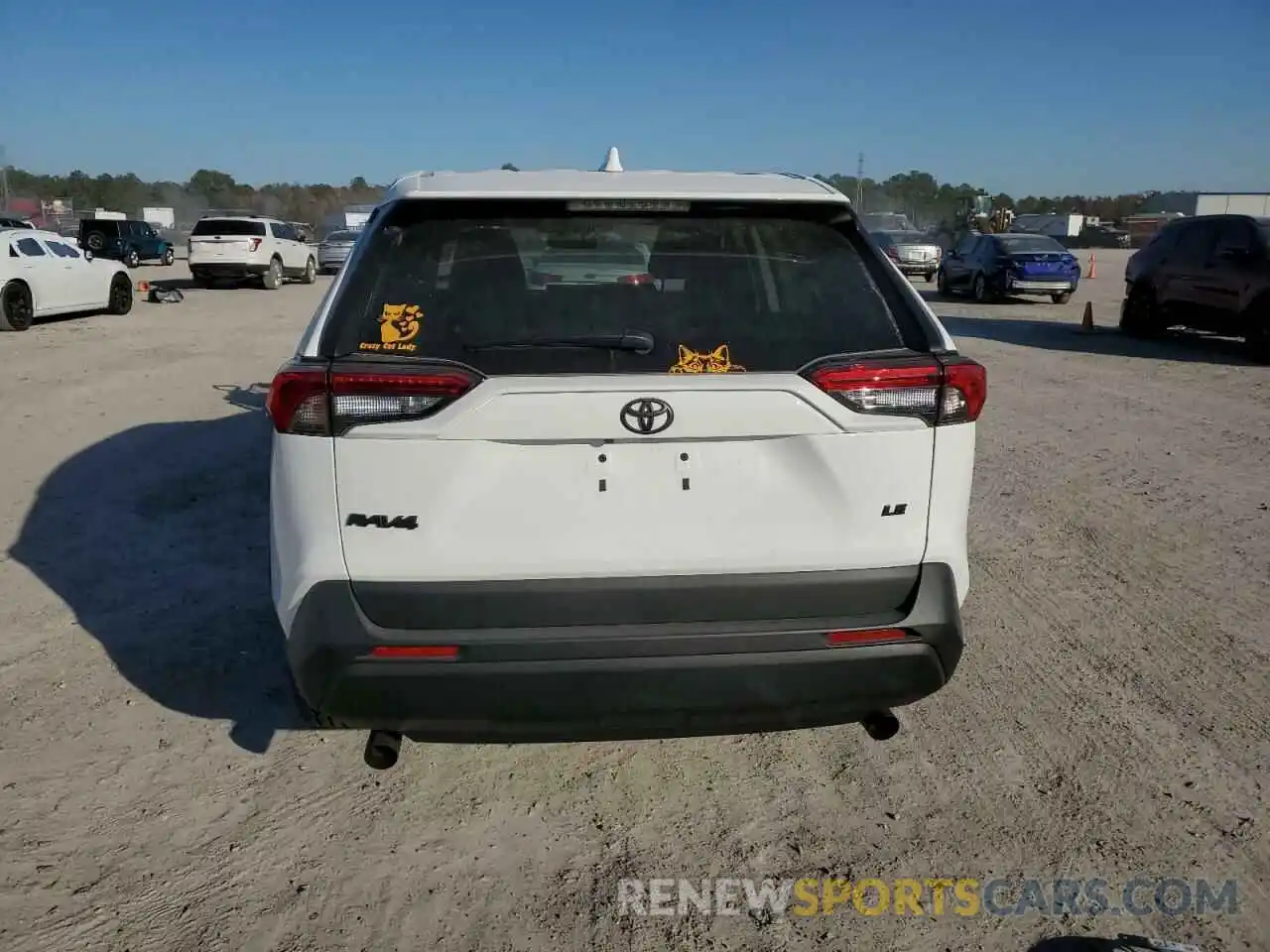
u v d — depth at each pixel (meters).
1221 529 6.20
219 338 15.46
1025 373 12.38
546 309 2.87
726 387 2.72
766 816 3.33
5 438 8.17
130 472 7.19
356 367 2.68
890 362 2.82
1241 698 4.09
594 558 2.73
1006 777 3.54
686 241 3.06
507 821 3.29
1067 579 5.38
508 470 2.70
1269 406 10.21
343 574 2.71
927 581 2.88
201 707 3.96
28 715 3.88
